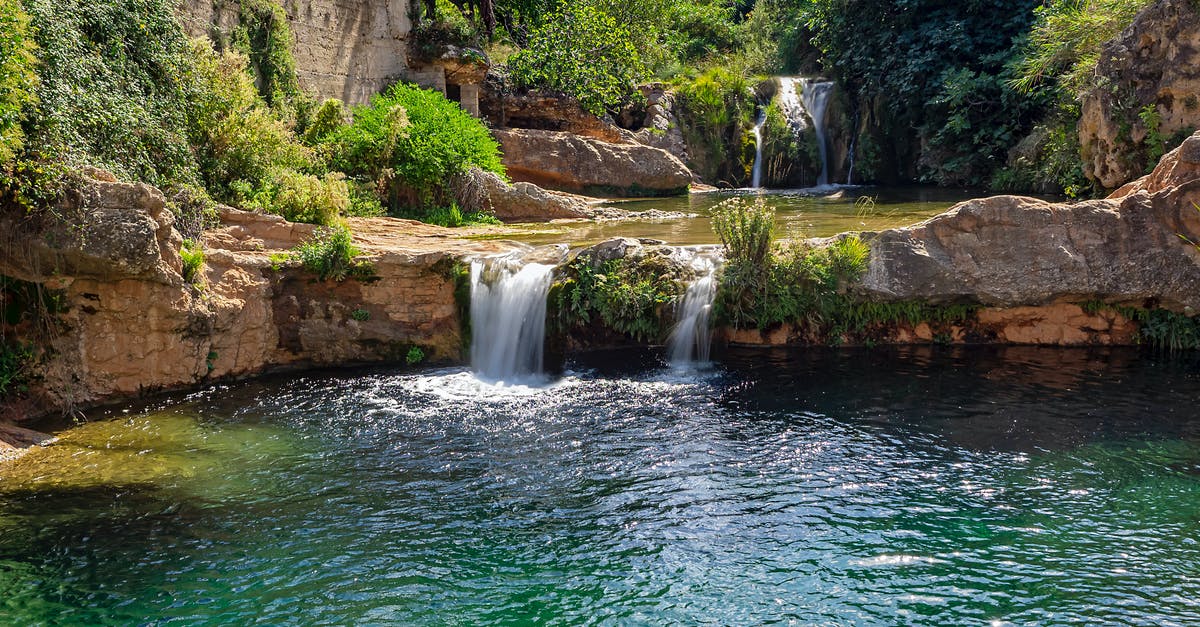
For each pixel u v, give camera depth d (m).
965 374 11.52
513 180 23.58
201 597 6.59
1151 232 12.34
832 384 11.21
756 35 36.78
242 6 18.33
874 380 11.34
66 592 6.64
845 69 28.50
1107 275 12.37
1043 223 12.41
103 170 10.78
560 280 12.76
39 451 9.36
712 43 36.84
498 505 8.05
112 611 6.41
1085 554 7.02
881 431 9.63
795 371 11.78
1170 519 7.55
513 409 10.58
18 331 10.52
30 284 10.48
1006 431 9.55
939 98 25.02
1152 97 16.17
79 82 11.89
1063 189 20.36
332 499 8.20
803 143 27.89
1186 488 8.10
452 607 6.48
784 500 8.06
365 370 12.30
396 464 8.97
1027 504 7.88
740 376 11.63
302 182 14.50
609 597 6.59
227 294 11.87
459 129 18.94
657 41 32.19
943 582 6.70
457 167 18.47
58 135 10.77
